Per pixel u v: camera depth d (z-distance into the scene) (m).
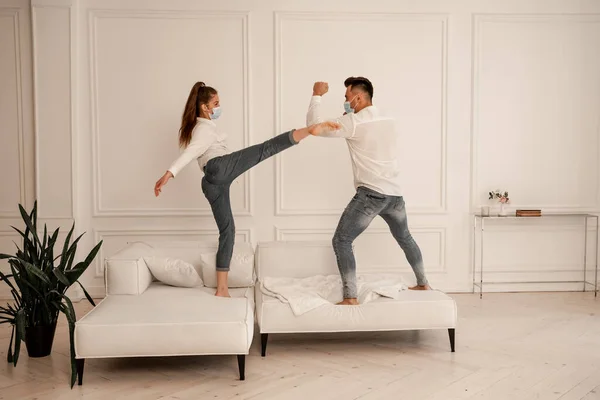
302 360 3.83
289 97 5.58
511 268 5.85
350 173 5.63
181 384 3.41
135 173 5.52
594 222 5.88
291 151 5.59
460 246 5.79
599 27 5.77
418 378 3.49
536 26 5.73
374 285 4.17
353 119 4.07
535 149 5.80
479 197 5.79
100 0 5.41
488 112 5.75
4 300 5.45
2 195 5.51
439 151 5.71
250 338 3.51
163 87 5.49
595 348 4.05
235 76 5.52
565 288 5.89
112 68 5.46
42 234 5.43
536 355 3.90
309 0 5.54
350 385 3.38
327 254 4.50
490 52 5.71
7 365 3.71
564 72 5.77
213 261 4.28
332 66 5.59
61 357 3.86
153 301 3.77
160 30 5.46
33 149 5.49
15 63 5.44
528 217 5.77
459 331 4.46
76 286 5.46
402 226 4.34
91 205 5.51
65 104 5.41
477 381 3.44
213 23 5.49
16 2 5.41
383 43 5.61
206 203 5.57
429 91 5.67
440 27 5.64
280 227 5.63
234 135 5.56
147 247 4.48
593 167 5.86
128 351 3.35
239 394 3.26
